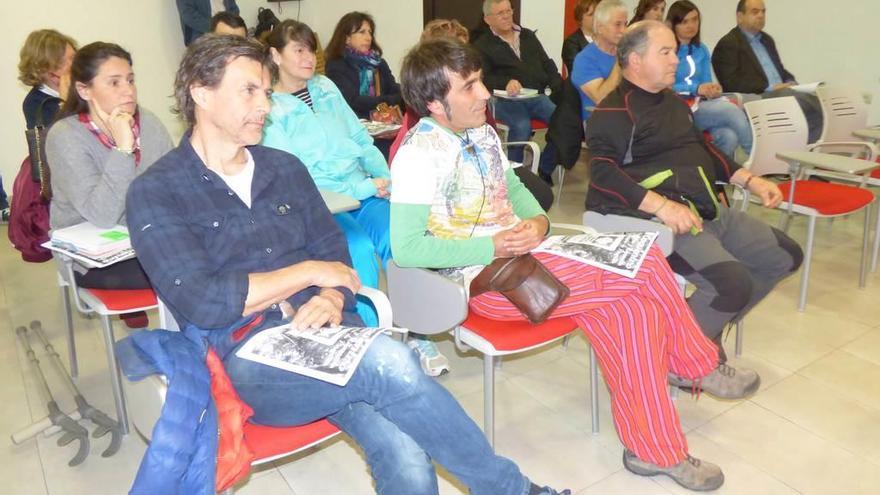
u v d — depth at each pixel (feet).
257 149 4.92
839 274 10.28
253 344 4.26
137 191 4.37
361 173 8.48
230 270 4.59
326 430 4.39
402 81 5.59
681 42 14.79
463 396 7.25
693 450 6.27
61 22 14.23
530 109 15.47
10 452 6.42
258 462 4.21
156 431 3.63
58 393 7.37
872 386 7.32
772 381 7.43
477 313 5.80
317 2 18.30
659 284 5.76
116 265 6.33
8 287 10.40
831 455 6.19
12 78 13.80
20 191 7.22
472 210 5.67
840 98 11.73
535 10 20.76
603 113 7.18
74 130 6.46
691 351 6.09
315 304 4.47
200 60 4.27
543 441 6.48
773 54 15.21
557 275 5.60
